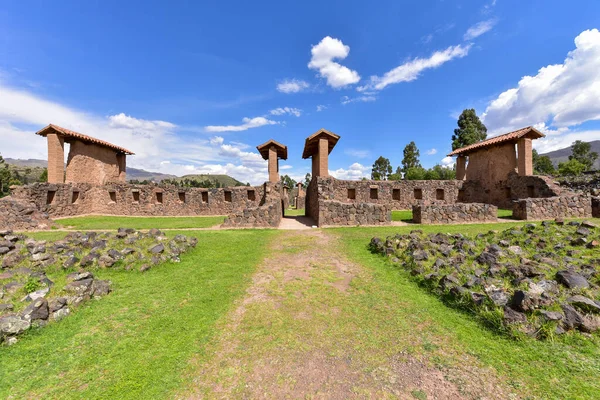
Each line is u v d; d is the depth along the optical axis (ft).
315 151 71.00
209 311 17.06
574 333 12.60
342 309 17.33
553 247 23.57
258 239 37.42
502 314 14.10
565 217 49.19
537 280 17.12
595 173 75.61
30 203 53.26
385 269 24.66
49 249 25.14
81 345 13.37
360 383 10.85
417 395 10.10
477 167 81.82
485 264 21.31
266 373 11.58
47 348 13.00
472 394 9.96
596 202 48.93
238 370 11.77
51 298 16.40
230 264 26.45
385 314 16.49
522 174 67.41
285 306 17.87
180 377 11.31
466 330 14.17
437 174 143.43
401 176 184.96
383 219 49.01
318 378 11.21
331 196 55.11
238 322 15.85
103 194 76.13
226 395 10.36
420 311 16.61
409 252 26.21
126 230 31.65
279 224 57.82
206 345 13.60
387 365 11.91
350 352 12.92
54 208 63.05
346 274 23.89
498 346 12.64
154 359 12.42
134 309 17.17
